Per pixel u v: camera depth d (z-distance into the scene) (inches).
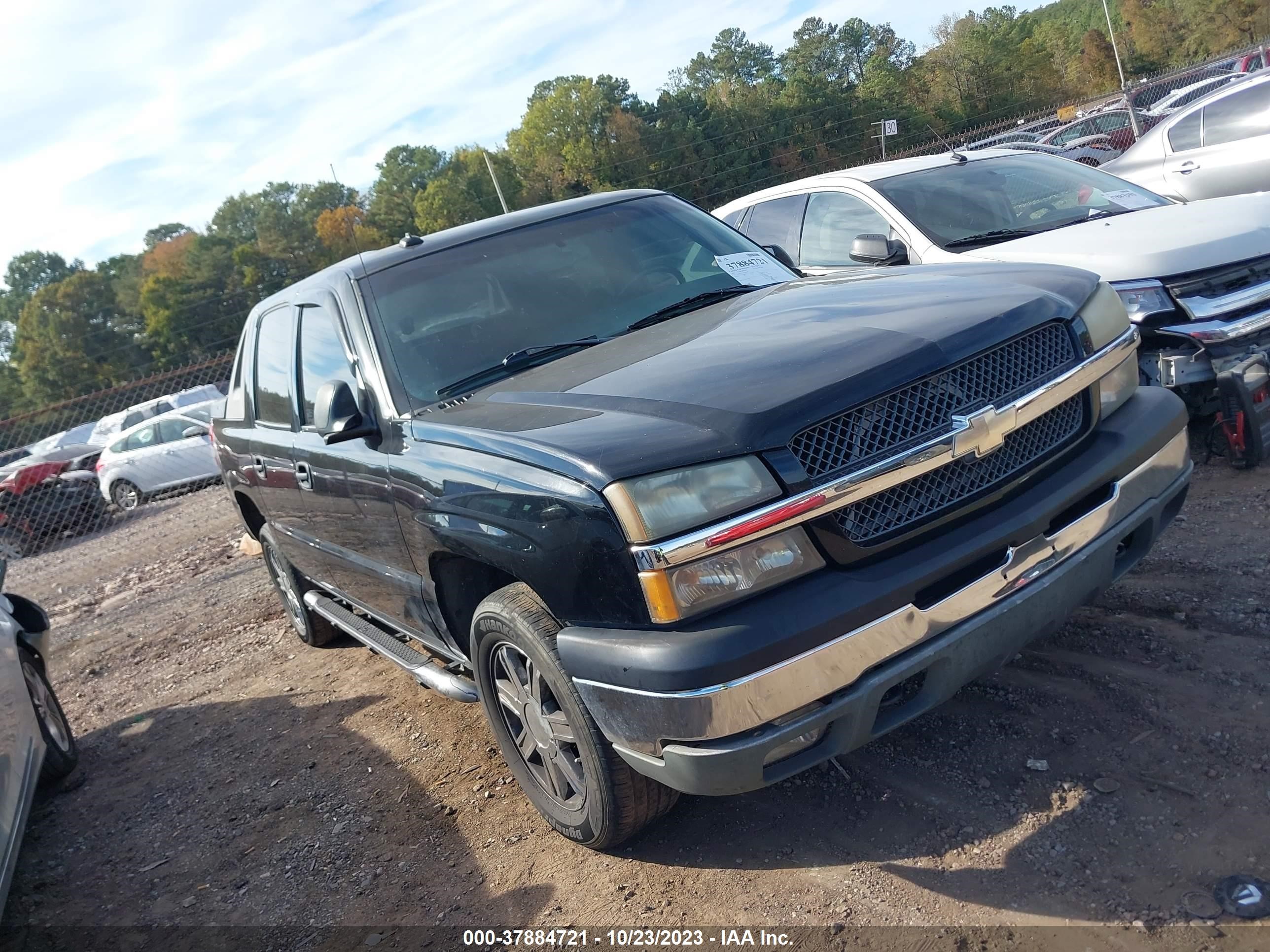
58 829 169.6
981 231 227.1
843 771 122.4
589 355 131.0
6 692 159.6
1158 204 229.1
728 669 89.7
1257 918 86.4
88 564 454.3
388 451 132.4
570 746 117.0
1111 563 110.7
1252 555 150.3
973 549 97.7
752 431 94.5
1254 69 704.4
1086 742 116.0
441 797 144.3
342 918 122.4
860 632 92.7
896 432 99.0
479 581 130.6
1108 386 116.9
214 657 245.3
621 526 93.4
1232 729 111.4
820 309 123.5
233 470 205.5
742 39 3860.7
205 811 161.0
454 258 152.9
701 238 163.3
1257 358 178.5
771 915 102.3
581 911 111.0
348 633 181.2
